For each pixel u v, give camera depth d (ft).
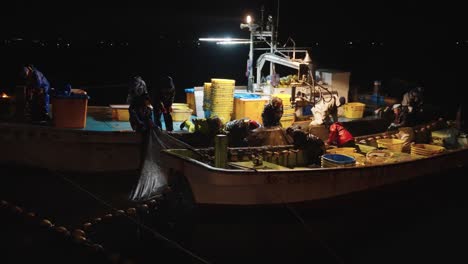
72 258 25.32
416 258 28.96
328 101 46.16
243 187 29.30
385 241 31.40
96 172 38.65
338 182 31.94
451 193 39.96
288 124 47.21
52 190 36.47
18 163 38.09
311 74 47.98
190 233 29.68
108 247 27.58
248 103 46.39
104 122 44.68
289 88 50.85
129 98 45.68
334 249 30.01
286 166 36.22
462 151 39.58
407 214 36.29
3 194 35.29
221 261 27.73
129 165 38.70
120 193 36.63
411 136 43.29
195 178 29.84
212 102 45.98
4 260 24.70
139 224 28.53
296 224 31.27
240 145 39.06
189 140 40.40
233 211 29.91
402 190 35.96
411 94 51.16
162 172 35.50
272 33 51.96
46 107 42.86
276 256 28.81
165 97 41.73
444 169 38.42
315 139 37.35
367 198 34.01
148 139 36.37
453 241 31.48
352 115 53.62
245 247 29.73
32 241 26.37
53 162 38.19
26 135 37.58
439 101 83.46
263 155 35.01
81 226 29.07
